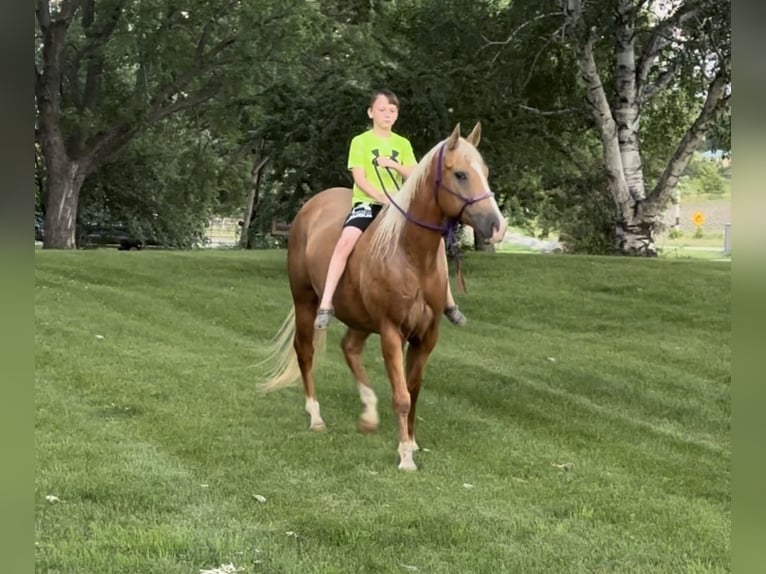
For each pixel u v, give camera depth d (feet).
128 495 15.51
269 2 78.38
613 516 15.81
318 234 20.59
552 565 13.42
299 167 51.98
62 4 80.84
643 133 82.53
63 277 44.96
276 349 22.76
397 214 17.72
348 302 18.98
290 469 17.67
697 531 15.12
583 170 83.41
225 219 170.09
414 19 70.33
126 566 12.50
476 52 64.44
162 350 29.43
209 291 42.83
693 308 41.47
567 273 50.08
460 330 36.70
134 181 109.19
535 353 32.30
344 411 22.90
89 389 23.41
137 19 80.79
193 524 14.34
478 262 53.72
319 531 14.39
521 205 91.20
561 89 72.38
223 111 87.20
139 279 45.80
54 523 14.03
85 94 88.28
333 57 84.48
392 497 16.25
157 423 20.63
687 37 58.65
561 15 62.85
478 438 21.04
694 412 24.75
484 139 62.18
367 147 19.16
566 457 19.71
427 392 25.84
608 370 29.78
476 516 15.43
